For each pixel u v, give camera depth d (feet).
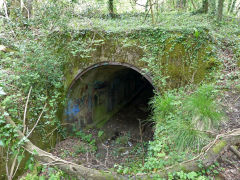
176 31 18.84
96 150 23.76
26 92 17.89
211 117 12.39
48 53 19.56
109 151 23.88
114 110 34.30
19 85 17.53
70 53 21.84
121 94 36.22
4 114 12.28
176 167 10.21
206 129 12.26
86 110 26.91
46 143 19.79
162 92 19.21
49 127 20.21
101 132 26.94
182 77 18.70
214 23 28.19
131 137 27.12
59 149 21.25
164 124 14.73
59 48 21.89
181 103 15.38
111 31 20.71
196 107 13.12
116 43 20.61
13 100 15.98
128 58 20.40
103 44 21.04
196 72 18.29
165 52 19.03
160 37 19.26
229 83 16.46
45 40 20.17
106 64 21.49
